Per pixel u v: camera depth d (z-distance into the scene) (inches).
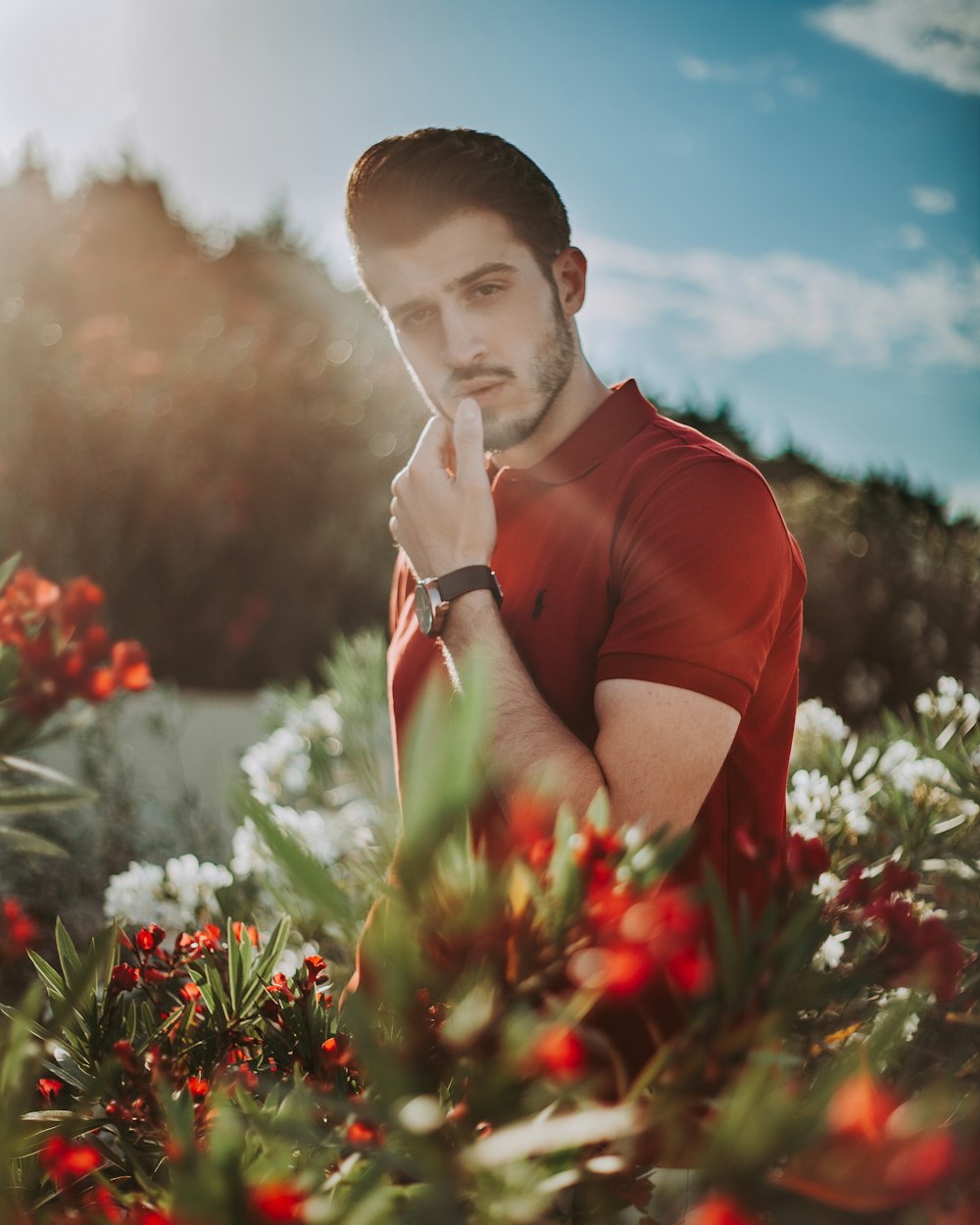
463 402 54.7
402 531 54.7
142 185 393.4
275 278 362.3
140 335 298.0
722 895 28.1
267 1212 20.6
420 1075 24.5
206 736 170.1
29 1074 27.3
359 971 36.9
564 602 51.7
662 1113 23.7
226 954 46.1
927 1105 23.4
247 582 230.2
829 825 65.5
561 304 57.4
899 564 269.9
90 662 34.3
